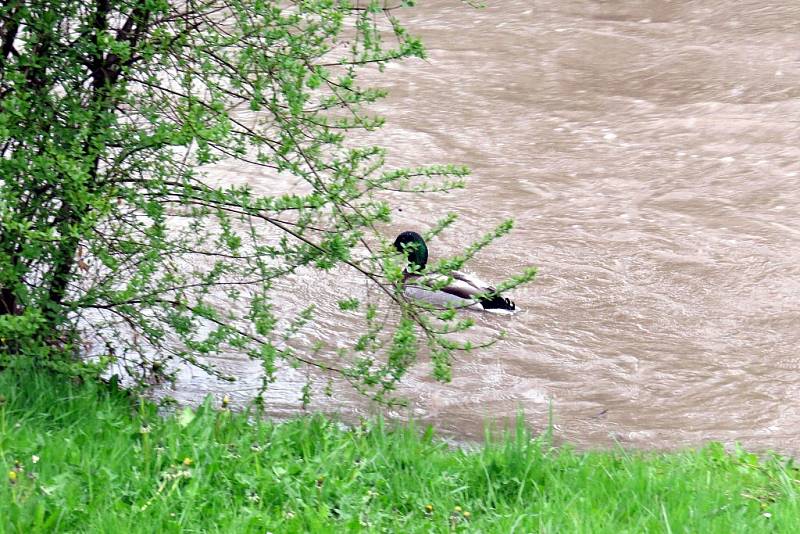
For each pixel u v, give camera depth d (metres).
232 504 8.12
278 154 10.37
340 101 11.06
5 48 10.72
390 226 19.58
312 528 7.78
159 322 12.75
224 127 9.60
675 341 15.76
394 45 31.25
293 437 9.76
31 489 7.79
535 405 13.64
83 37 10.46
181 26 10.41
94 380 10.59
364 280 17.12
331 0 10.04
